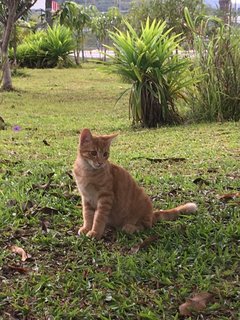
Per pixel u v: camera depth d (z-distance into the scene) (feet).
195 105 10.61
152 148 7.91
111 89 17.62
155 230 4.39
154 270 3.69
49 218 4.72
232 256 3.88
